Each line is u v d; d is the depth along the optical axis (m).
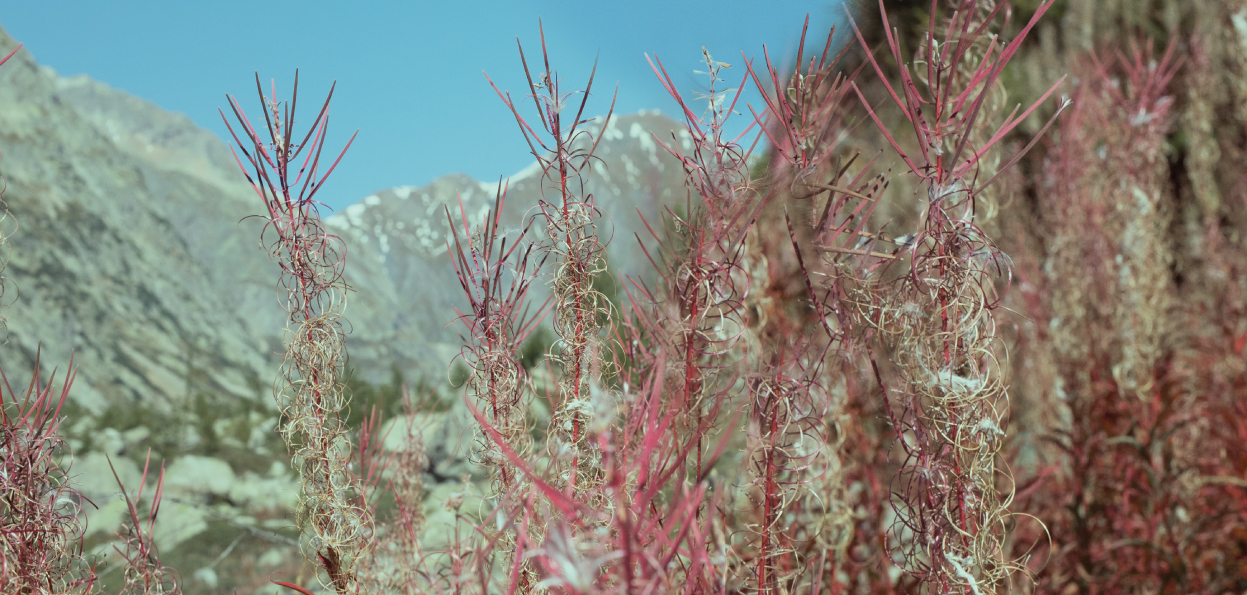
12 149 55.75
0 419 1.01
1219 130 2.84
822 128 1.10
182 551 3.50
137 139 163.00
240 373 53.00
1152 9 3.02
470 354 1.06
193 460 6.01
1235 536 1.81
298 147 1.03
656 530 0.57
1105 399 2.02
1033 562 1.58
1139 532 1.84
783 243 1.33
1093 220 2.20
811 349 1.16
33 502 1.00
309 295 1.04
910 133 1.50
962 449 0.95
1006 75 2.69
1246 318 2.30
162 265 60.28
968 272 0.94
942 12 1.14
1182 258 2.74
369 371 44.91
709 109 1.04
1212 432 2.06
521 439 1.04
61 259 47.97
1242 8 2.78
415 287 125.06
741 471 1.07
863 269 1.12
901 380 1.03
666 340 0.98
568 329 1.05
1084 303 2.17
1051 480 1.89
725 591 0.91
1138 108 2.33
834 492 1.39
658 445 0.78
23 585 0.99
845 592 1.42
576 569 0.49
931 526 0.97
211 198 108.25
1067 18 2.84
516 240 1.06
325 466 1.05
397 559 1.31
